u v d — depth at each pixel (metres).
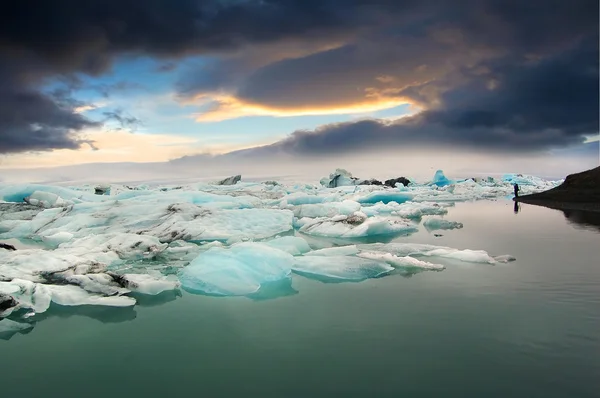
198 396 3.88
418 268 8.50
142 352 4.91
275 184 43.72
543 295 6.43
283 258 8.66
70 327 5.82
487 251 10.08
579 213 18.28
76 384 4.20
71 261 8.85
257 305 6.48
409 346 4.78
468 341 4.86
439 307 6.06
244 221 15.31
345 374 4.19
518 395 3.72
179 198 19.00
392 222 14.75
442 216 18.88
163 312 6.34
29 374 4.45
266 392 3.90
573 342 4.74
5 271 8.09
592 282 7.03
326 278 8.04
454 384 3.93
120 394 3.98
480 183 48.22
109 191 28.72
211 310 6.35
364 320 5.66
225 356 4.71
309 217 18.34
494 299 6.32
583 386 3.83
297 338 5.13
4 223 15.96
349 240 13.15
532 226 14.41
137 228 14.23
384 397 3.76
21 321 6.10
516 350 4.59
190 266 8.40
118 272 9.03
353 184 45.56
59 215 16.12
